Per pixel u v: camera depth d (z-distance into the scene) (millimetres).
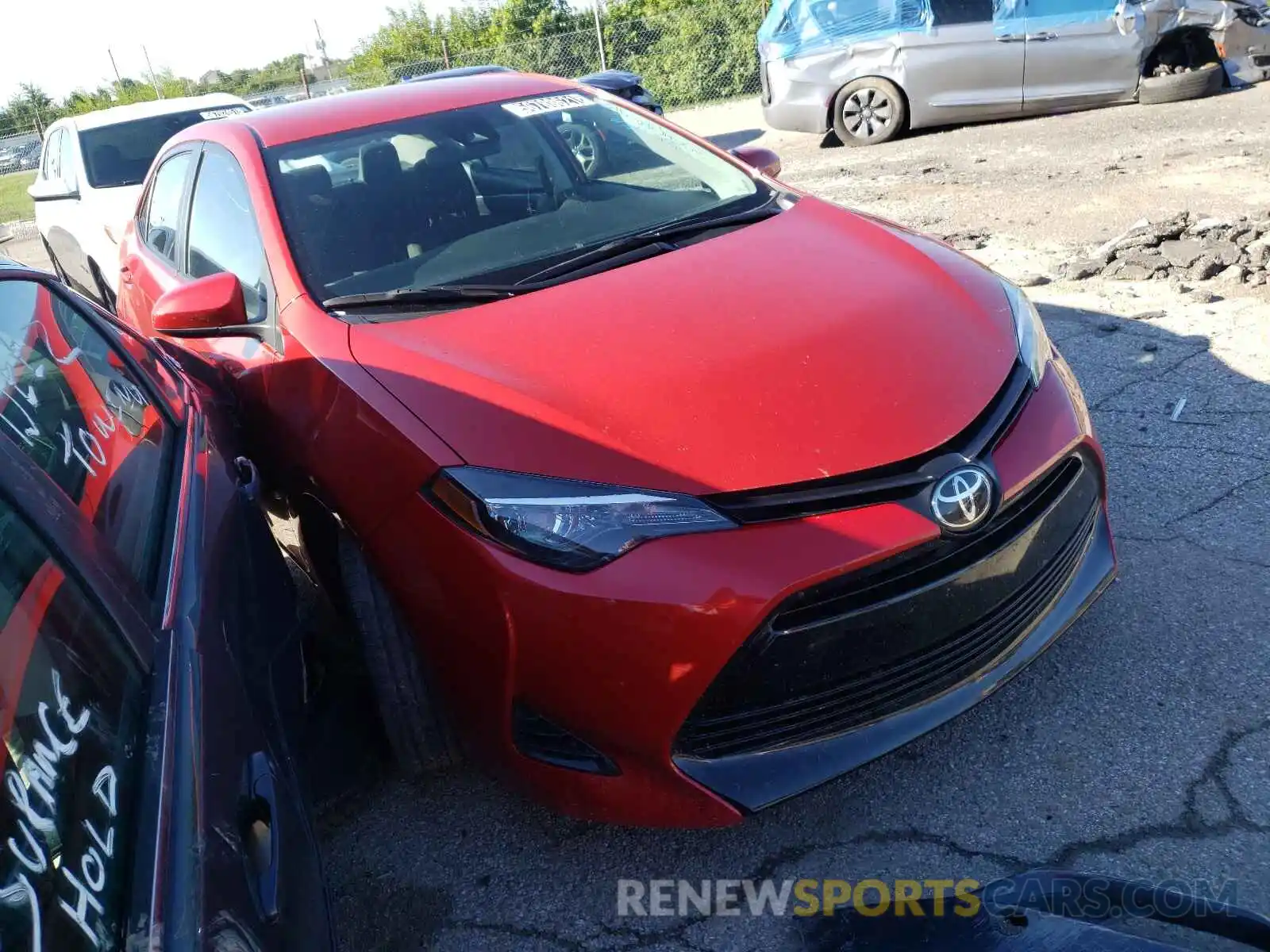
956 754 2482
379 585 2402
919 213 7105
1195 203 6297
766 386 2227
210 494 2107
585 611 1991
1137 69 9516
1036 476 2238
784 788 2080
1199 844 2139
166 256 4004
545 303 2635
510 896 2291
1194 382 4051
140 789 1207
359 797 2645
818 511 2045
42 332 1958
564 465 2098
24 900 932
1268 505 3215
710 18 16641
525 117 3543
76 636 1267
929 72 9766
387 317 2686
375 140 3348
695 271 2732
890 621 2057
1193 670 2609
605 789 2100
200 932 1094
